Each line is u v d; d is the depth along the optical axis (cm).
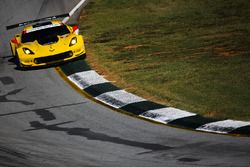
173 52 6781
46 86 5988
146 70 6131
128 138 4331
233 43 6950
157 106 5012
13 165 3650
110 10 9219
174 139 4216
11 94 5862
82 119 4903
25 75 6469
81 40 6744
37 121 4972
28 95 5769
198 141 4112
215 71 5869
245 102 4919
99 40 7662
